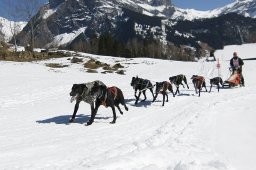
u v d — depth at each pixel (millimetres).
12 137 11078
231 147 9570
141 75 35312
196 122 12227
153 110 15469
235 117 13305
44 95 21734
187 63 45625
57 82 27406
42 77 30906
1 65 39750
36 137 11055
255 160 8680
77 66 41344
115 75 34875
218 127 11680
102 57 51906
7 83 26734
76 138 10812
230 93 20125
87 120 13664
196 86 19672
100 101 12820
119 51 92750
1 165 8031
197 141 9898
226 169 7535
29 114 15297
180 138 10125
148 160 7777
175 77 20062
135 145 9562
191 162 7723
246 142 10141
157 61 48312
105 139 10633
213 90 22000
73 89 12797
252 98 17859
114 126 12508
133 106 16484
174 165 7695
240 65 23250
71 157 8695
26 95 21547
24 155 8938
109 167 7172
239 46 164875
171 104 17016
